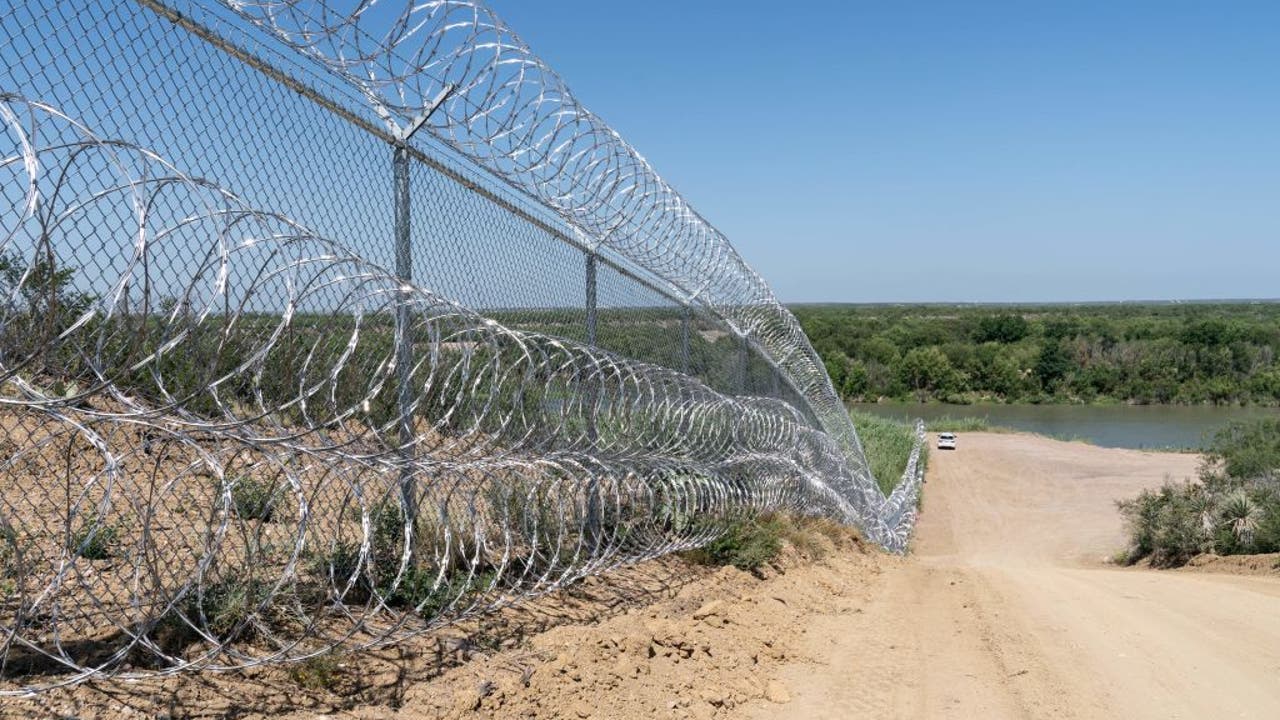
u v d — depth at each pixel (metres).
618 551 7.56
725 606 7.54
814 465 13.76
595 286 8.91
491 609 5.79
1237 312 178.25
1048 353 95.38
